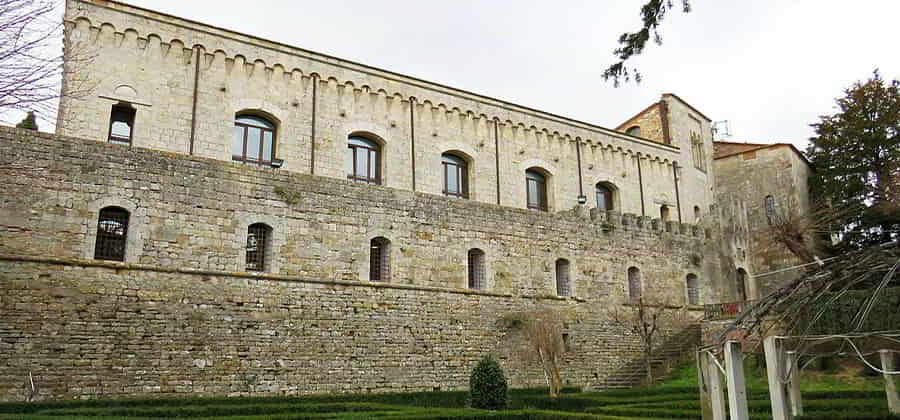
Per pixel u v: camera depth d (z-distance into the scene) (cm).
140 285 2628
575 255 4056
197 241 2791
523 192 4516
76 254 2539
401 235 3353
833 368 3384
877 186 4588
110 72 3266
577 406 2936
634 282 4366
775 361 1562
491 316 3566
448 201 3578
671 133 5541
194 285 2739
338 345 3016
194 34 3522
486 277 3616
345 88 3934
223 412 2233
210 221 2836
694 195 5550
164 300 2659
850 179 5025
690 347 4197
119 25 3328
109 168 2672
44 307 2431
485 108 4462
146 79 3353
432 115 4238
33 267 2447
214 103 3509
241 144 3609
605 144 5019
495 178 4400
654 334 4294
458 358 3378
